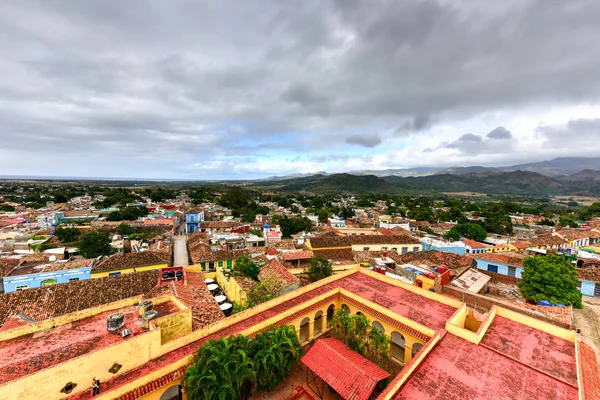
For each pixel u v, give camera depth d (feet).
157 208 390.01
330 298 83.71
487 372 51.72
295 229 261.85
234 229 243.81
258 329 65.41
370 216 401.70
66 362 43.62
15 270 124.26
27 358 46.68
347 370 56.29
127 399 44.98
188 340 58.39
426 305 78.38
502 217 349.00
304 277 125.59
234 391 50.42
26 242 185.57
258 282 100.99
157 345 53.88
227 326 65.00
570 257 155.12
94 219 293.84
